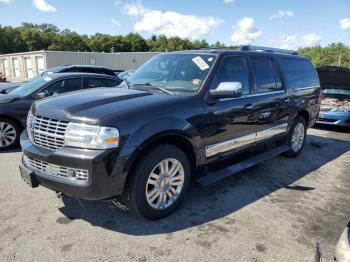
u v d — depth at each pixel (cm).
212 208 396
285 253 310
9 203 390
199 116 378
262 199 428
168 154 350
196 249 311
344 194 456
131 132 315
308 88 625
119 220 358
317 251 214
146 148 339
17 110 620
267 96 496
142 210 341
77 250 303
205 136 390
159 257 297
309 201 428
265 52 531
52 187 324
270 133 522
